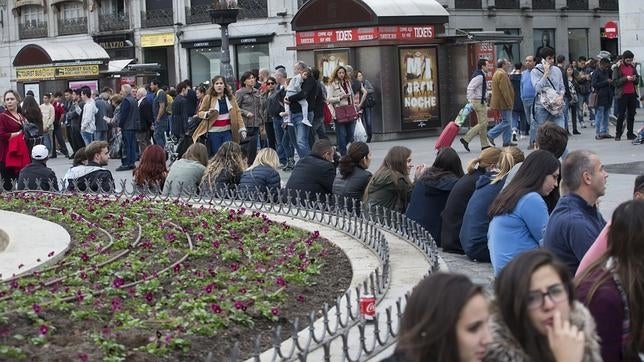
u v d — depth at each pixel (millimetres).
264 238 15133
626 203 7016
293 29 35938
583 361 5797
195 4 64938
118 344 9305
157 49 68062
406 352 5273
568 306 5809
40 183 21375
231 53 63438
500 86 29109
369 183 16797
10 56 75562
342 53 35000
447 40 35688
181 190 19484
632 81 30562
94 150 21125
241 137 24938
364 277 12336
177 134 31094
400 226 15039
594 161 9820
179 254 13773
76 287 11477
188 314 10438
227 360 9398
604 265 7047
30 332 9695
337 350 9250
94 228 15922
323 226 16234
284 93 27844
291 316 10766
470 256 14445
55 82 52125
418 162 27516
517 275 5777
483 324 5199
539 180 11219
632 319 6871
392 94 34906
